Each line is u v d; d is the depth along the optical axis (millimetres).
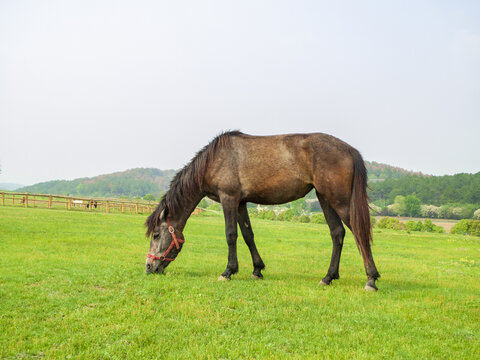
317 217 65750
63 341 3943
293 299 5660
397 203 140500
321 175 6754
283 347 3996
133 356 3652
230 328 4461
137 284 6324
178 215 7605
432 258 14328
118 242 12766
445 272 10250
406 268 10633
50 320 4480
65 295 5516
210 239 16797
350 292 6297
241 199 7355
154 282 6402
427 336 4449
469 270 10938
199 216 42594
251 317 4840
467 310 5609
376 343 4117
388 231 39250
